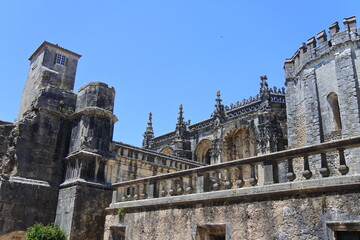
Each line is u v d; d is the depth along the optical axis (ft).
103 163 64.34
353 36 96.02
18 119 82.43
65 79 83.71
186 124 168.76
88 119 65.51
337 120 97.76
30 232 52.39
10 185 58.90
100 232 59.57
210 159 154.40
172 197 44.60
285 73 119.44
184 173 45.78
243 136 138.92
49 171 64.95
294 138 110.32
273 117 128.98
